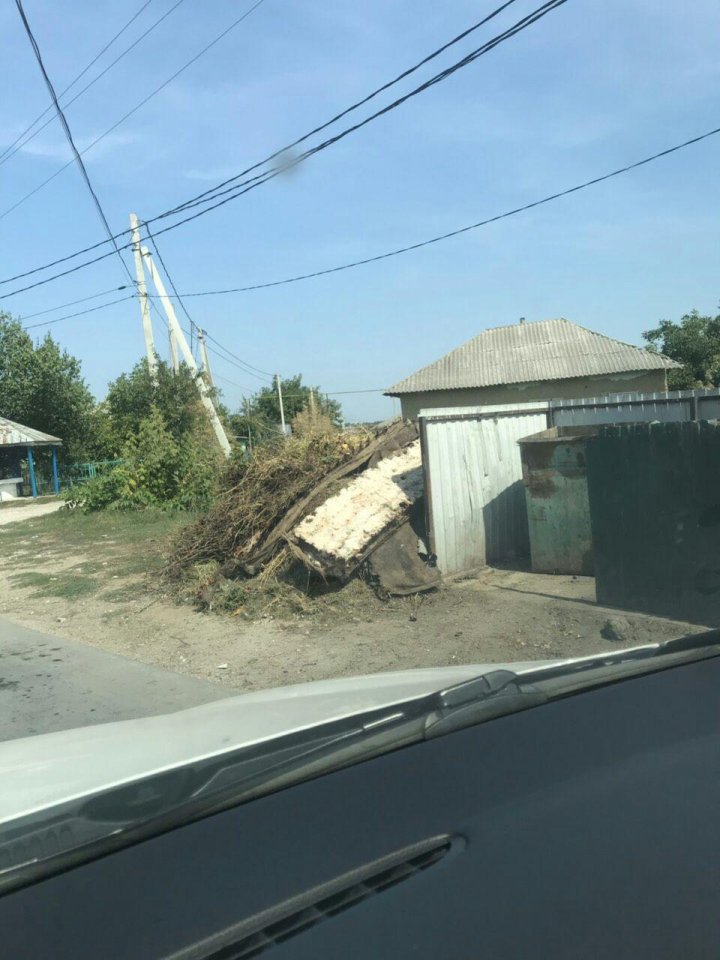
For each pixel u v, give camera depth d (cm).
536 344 3020
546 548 902
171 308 2081
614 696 234
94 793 187
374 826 164
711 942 132
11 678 688
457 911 138
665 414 1008
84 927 136
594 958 128
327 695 278
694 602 686
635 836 159
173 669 694
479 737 206
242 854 156
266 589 862
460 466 938
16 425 3288
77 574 1204
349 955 128
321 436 1082
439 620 759
